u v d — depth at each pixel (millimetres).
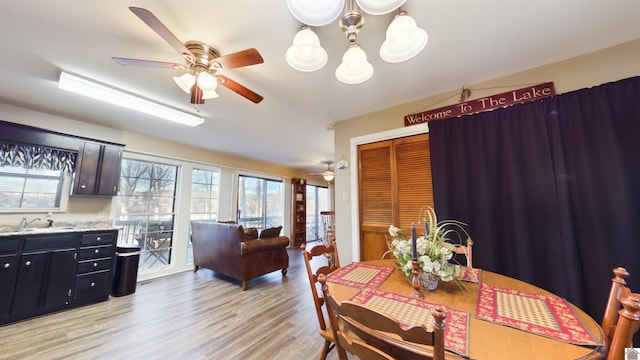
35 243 2400
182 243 4262
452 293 1194
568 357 687
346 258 2955
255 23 1471
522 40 1644
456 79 2158
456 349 723
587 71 1788
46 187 2910
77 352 1814
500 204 1999
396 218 2635
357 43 1668
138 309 2596
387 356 689
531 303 1062
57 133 2869
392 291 1220
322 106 2697
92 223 3242
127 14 1400
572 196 1694
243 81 2141
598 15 1416
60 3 1310
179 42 1391
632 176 1521
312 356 1792
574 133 1713
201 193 4691
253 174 5812
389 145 2756
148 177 3943
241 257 3238
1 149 2564
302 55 1438
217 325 2246
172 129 3518
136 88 2256
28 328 2164
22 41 1622
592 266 1587
